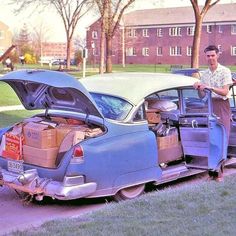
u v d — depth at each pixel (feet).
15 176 21.91
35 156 21.30
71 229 16.55
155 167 22.72
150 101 24.66
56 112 23.35
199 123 24.14
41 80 20.93
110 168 20.92
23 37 266.57
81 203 22.25
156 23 278.46
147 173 22.39
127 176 21.56
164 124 24.52
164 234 15.51
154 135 22.74
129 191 21.99
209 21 262.06
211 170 24.62
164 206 18.74
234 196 20.11
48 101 23.15
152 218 17.30
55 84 20.48
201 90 24.32
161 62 279.90
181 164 24.85
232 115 27.78
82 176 20.27
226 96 24.68
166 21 276.82
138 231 15.88
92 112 21.77
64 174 20.26
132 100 22.61
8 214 20.79
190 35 270.67
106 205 20.26
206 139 24.04
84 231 16.19
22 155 21.85
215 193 20.58
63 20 172.86
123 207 18.94
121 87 23.59
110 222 17.04
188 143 24.56
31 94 23.22
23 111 55.06
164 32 278.05
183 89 25.03
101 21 112.57
